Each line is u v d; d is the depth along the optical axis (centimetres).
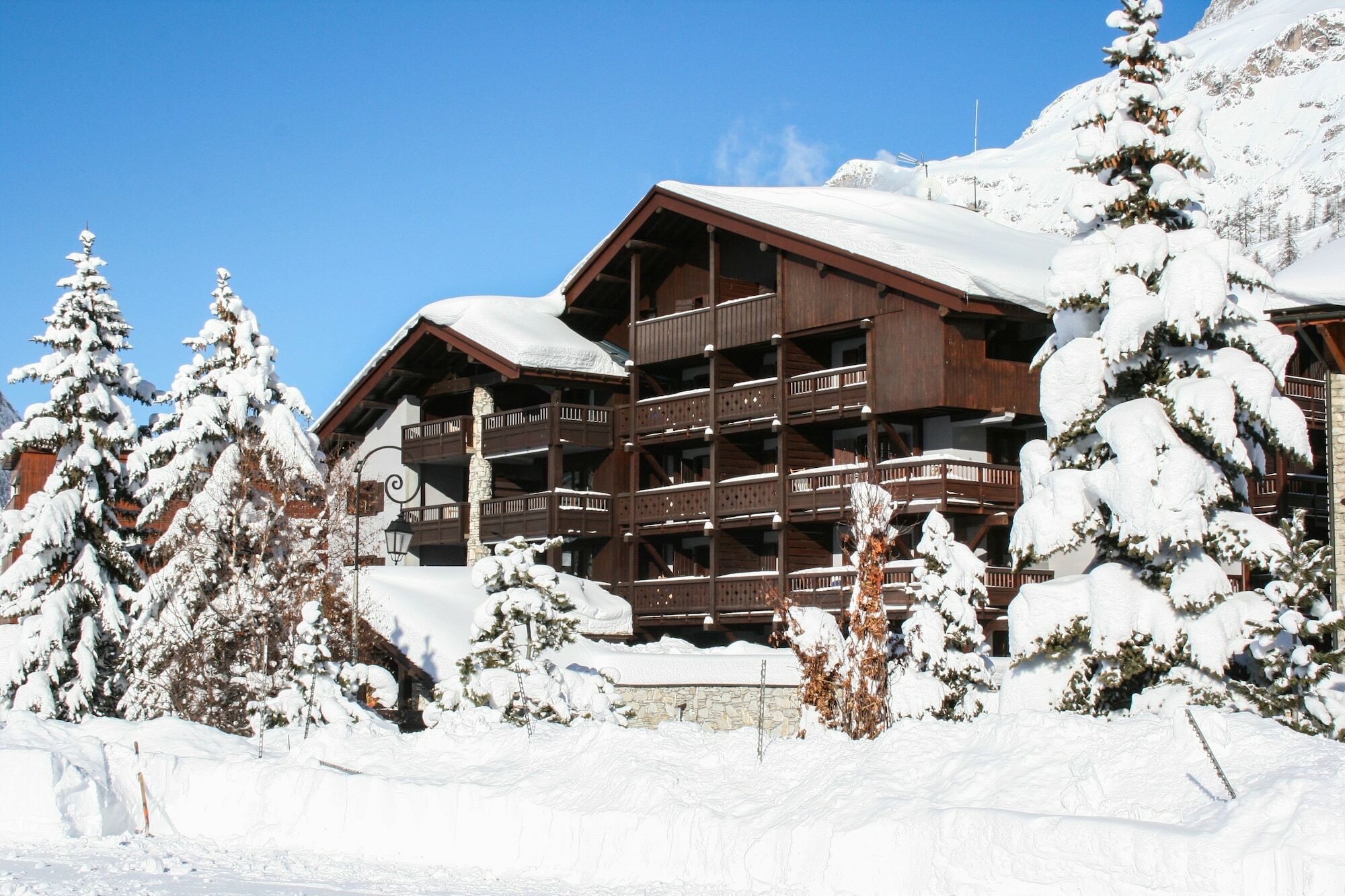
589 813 1448
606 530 4297
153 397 3278
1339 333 2711
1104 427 1795
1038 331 3650
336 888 1338
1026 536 1850
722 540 4050
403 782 1606
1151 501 1725
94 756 1747
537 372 4197
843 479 3725
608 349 4541
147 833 1697
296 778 1688
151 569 3272
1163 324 1791
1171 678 1741
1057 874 1105
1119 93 1989
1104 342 1797
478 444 4519
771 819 1341
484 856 1502
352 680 2450
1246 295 1867
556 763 1620
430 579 3562
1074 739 1288
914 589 2244
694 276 4328
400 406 4847
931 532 2242
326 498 3103
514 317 4438
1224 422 1736
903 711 2077
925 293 3462
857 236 3709
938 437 3656
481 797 1543
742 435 4109
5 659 3012
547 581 2248
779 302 3872
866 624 1930
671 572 4309
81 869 1413
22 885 1293
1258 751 1184
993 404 3538
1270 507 3125
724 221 3978
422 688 3206
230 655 2834
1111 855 1094
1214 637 1702
